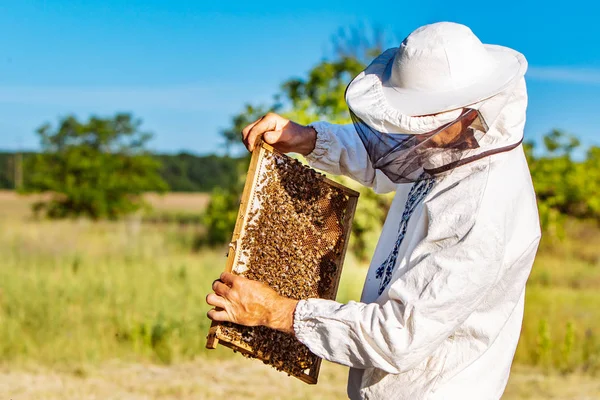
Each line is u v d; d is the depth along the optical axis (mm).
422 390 2199
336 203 2576
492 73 2105
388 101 2141
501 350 2264
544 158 17875
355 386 2387
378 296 2361
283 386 5855
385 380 2248
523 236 2152
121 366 6215
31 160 24234
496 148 2105
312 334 2170
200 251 14836
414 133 2088
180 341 6766
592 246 17891
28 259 11094
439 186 2158
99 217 23750
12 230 14750
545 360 6902
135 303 7836
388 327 2053
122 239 14281
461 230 2041
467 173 2117
